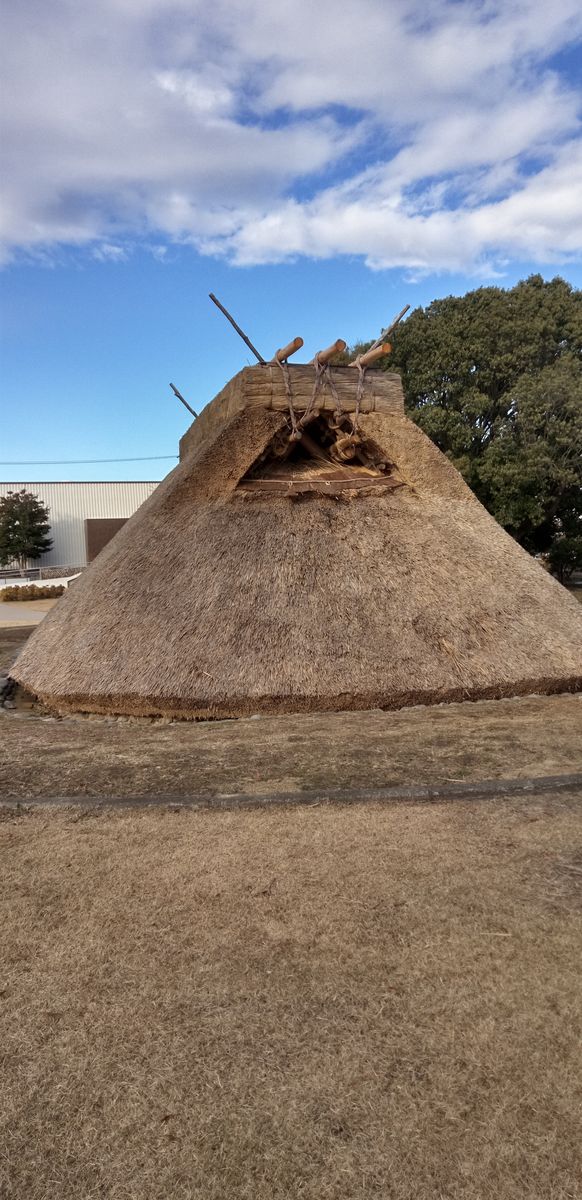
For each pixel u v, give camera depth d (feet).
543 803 14.16
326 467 30.73
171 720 22.80
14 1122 6.59
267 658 22.80
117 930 9.72
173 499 28.25
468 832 12.72
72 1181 5.97
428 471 29.96
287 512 27.45
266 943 9.28
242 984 8.45
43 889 11.01
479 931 9.46
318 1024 7.74
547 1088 6.81
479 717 21.15
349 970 8.67
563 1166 5.98
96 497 176.14
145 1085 6.97
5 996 8.40
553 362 77.25
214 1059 7.28
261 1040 7.52
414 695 22.88
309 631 23.53
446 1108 6.61
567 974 8.54
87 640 24.71
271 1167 6.04
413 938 9.32
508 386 77.20
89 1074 7.14
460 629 24.67
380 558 26.37
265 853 12.03
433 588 25.79
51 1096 6.88
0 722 24.44
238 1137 6.34
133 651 23.56
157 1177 5.98
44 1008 8.16
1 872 11.64
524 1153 6.11
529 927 9.54
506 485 71.10
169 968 8.81
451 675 23.20
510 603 26.30
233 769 16.58
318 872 11.27
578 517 82.12
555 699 23.89
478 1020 7.77
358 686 22.36
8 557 161.79
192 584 25.03
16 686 31.68
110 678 23.02
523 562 28.81
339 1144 6.24
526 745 17.88
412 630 24.17
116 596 25.77
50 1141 6.39
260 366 28.53
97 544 170.19
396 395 30.42
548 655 24.88
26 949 9.34
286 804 14.28
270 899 10.44
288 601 24.34
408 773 15.85
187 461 34.06
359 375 29.55
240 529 26.71
